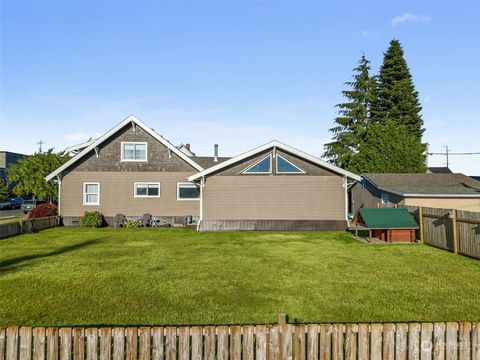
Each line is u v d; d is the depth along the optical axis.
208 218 23.00
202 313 7.39
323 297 8.46
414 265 12.03
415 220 18.14
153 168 26.22
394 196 25.83
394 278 10.27
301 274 10.67
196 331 4.56
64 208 25.73
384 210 18.25
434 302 8.14
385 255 13.90
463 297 8.52
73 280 9.97
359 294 8.71
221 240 18.11
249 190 23.19
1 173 64.50
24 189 34.50
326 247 15.85
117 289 9.09
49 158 34.84
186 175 26.25
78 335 4.57
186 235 20.22
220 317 7.17
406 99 49.28
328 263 12.27
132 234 20.64
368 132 44.41
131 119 25.81
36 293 8.77
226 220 23.02
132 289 9.08
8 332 4.60
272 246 16.09
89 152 26.05
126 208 26.00
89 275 10.54
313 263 12.27
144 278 10.18
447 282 9.84
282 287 9.27
